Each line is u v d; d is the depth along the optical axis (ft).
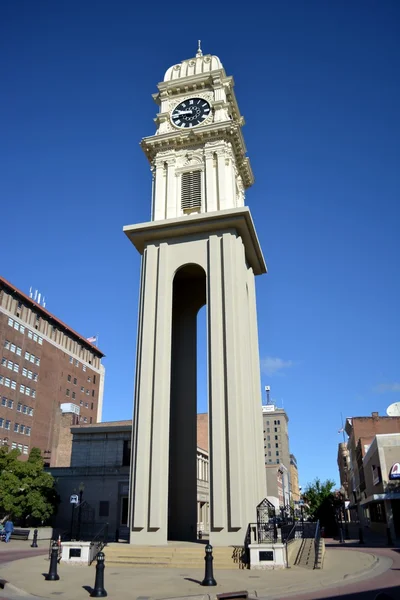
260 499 83.20
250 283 100.58
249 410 78.28
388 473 150.51
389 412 214.28
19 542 120.06
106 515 154.30
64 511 157.69
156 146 103.35
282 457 561.84
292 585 46.44
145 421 77.97
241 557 61.77
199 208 95.91
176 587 45.65
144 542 70.79
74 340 321.73
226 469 71.72
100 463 162.61
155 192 100.27
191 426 93.35
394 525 146.82
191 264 88.43
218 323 81.05
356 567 62.03
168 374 81.00
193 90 109.29
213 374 77.46
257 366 94.99
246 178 113.50
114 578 51.57
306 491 189.16
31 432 259.19
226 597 41.22
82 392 323.16
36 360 273.54
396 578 53.42
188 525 86.69
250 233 91.35
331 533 154.71
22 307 266.77
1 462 147.23
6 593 43.80
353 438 257.55
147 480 74.59
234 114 111.14
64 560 64.13
